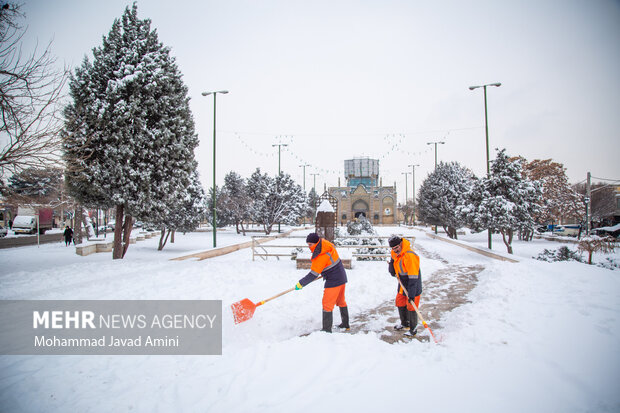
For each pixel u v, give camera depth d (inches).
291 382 134.8
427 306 281.6
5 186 398.6
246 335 217.2
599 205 1437.0
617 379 124.3
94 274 406.0
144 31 545.0
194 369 161.2
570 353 148.7
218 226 1775.3
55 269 434.9
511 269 386.3
